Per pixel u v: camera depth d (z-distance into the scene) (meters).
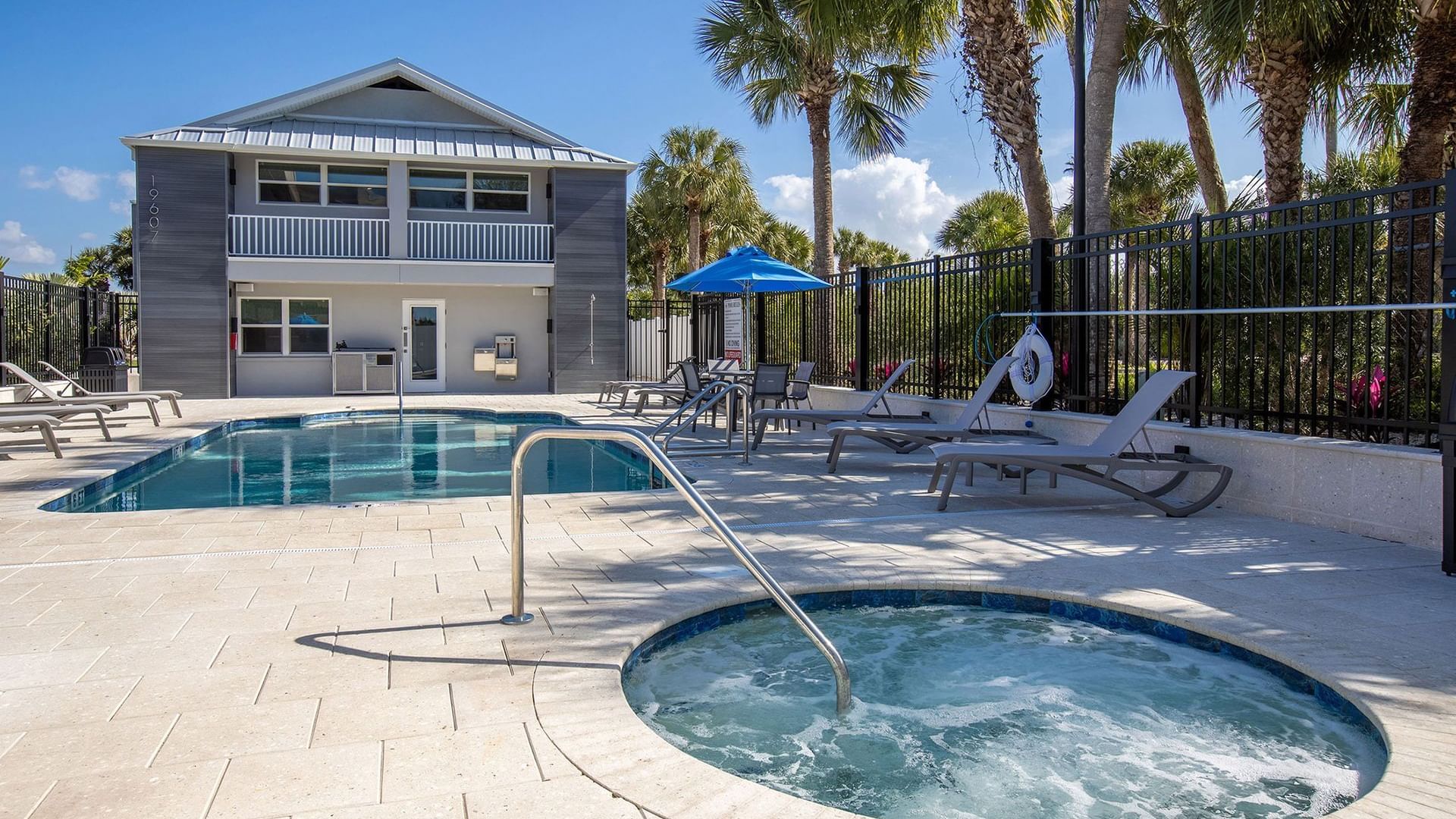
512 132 21.58
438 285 20.56
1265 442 6.17
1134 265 8.45
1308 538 5.43
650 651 3.61
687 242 33.72
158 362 18.52
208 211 18.69
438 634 3.52
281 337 20.08
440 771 2.36
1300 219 6.08
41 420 8.98
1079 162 9.27
